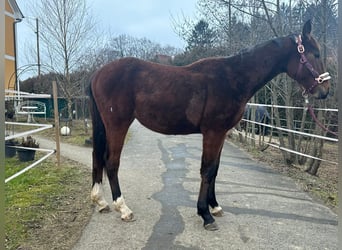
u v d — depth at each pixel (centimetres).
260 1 637
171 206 380
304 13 651
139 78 332
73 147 867
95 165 357
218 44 1194
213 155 326
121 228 316
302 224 332
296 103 813
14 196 405
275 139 950
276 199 414
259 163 652
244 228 319
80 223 327
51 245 278
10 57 1689
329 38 625
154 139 1013
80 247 276
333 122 691
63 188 446
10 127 989
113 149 341
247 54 332
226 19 944
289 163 649
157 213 358
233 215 354
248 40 862
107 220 336
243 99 328
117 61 346
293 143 647
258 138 908
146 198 411
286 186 480
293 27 661
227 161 663
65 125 1249
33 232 303
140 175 536
